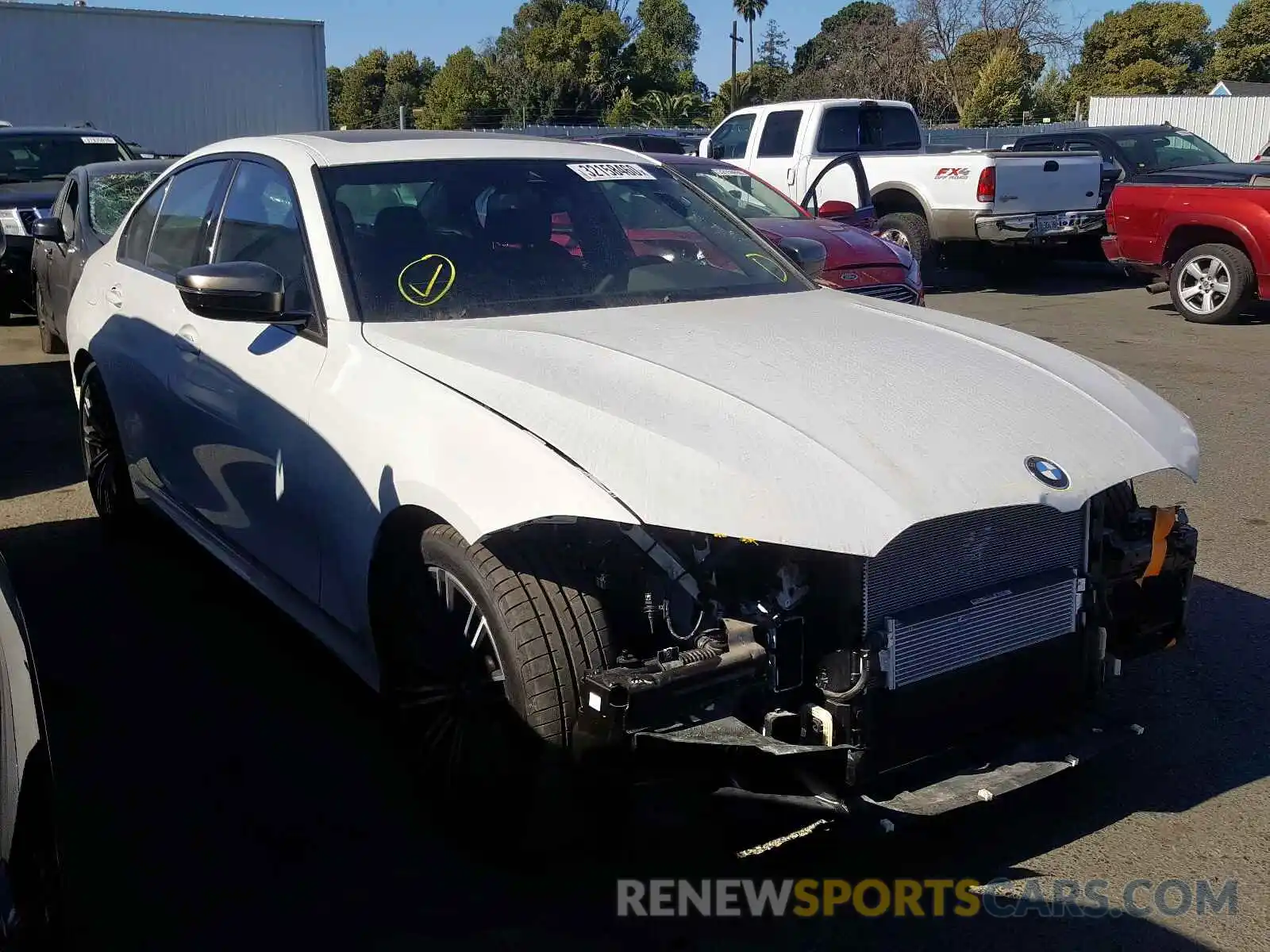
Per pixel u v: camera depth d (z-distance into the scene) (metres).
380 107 77.12
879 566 2.69
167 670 4.15
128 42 18.72
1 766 1.96
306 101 20.45
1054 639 3.04
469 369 3.05
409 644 3.14
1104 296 13.49
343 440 3.24
